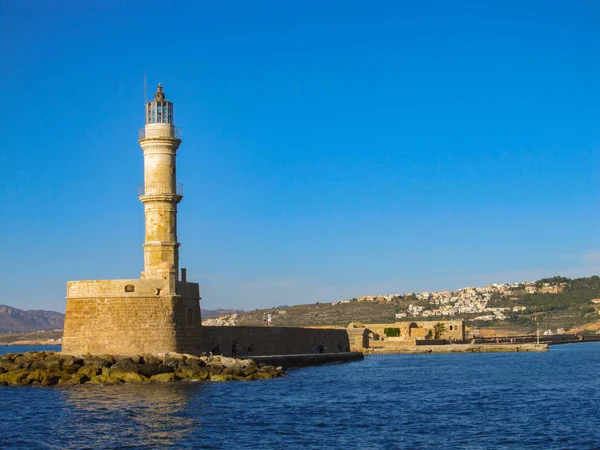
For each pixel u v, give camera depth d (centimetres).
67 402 5641
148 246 7275
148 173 7350
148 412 5222
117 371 6675
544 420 5122
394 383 7394
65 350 7075
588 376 8356
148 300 6988
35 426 4781
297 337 9806
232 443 4328
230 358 7475
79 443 4328
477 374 8606
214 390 6288
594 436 4559
